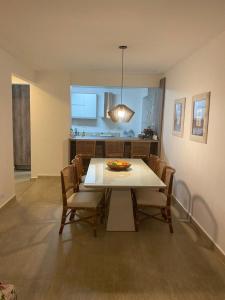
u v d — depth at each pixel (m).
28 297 2.10
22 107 6.61
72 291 2.19
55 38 3.26
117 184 2.96
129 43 3.41
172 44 3.38
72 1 2.21
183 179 4.09
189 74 3.91
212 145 3.02
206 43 3.26
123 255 2.76
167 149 5.18
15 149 6.79
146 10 2.36
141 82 5.83
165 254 2.80
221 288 2.27
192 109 3.71
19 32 3.04
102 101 7.80
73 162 3.76
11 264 2.55
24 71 4.86
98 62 4.68
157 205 3.26
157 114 5.88
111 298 2.12
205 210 3.18
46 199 4.50
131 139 5.84
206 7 2.26
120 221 3.30
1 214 3.79
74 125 7.94
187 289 2.25
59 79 5.71
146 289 2.23
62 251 2.80
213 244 2.92
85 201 3.19
